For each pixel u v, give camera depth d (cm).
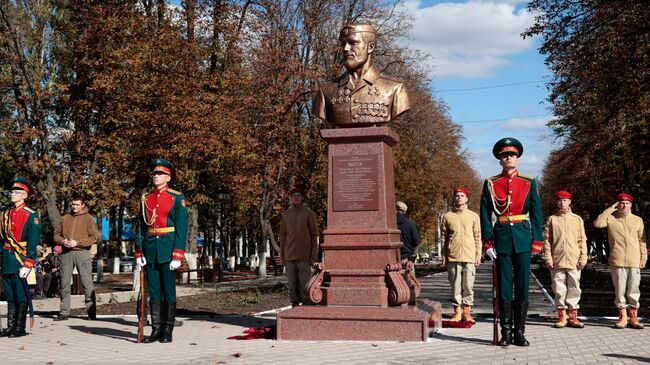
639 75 1972
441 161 4578
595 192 3956
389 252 1012
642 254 1152
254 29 2539
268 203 2672
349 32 1068
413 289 1054
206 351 899
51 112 2403
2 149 2488
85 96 2330
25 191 1147
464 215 1235
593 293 2009
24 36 2347
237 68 2602
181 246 1012
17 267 1106
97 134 2336
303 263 1333
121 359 845
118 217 4306
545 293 2012
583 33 2102
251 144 2438
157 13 2458
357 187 1036
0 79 2252
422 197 4334
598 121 2325
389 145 1081
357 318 962
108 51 2242
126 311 1512
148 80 2278
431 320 1035
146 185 2341
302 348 905
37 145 2325
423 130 4088
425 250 7056
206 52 2519
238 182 2500
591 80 2119
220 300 1761
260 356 845
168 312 1013
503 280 941
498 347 909
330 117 1071
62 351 924
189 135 2256
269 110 2458
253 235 4222
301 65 2427
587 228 4747
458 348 896
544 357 827
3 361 844
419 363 780
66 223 1353
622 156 3250
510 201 951
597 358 820
